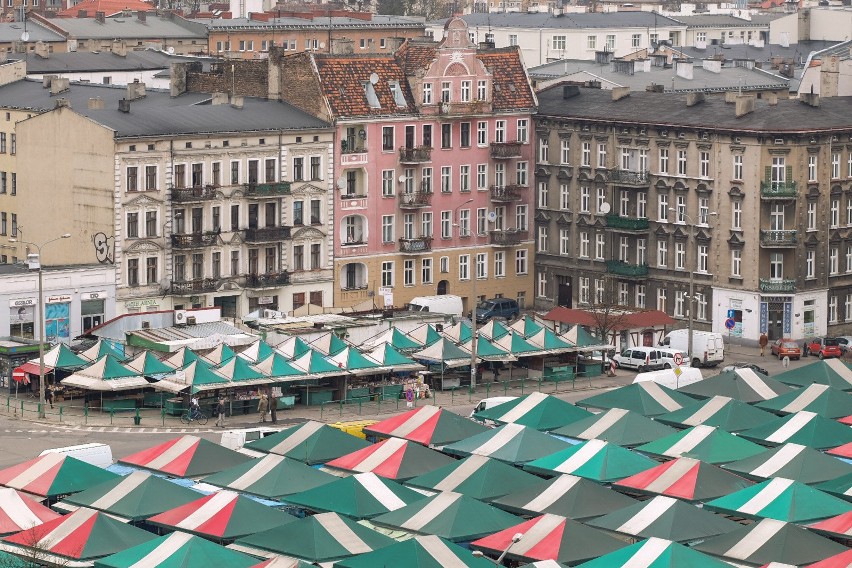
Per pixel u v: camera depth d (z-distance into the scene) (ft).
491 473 552.82
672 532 498.69
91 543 487.61
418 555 461.37
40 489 545.85
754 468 574.97
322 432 604.49
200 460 573.74
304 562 464.24
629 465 574.15
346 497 531.50
